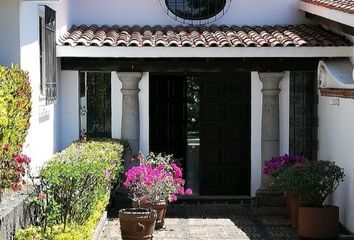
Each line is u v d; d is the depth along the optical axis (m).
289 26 12.30
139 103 11.84
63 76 11.72
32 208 6.61
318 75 11.30
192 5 12.59
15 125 6.84
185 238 9.41
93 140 11.30
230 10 12.57
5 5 8.07
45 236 6.06
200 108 12.12
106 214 10.35
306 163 9.80
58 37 10.91
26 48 8.39
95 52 10.80
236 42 10.88
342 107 10.09
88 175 7.10
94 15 12.53
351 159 9.55
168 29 12.20
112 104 11.88
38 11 9.13
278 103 11.70
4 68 6.96
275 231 9.94
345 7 9.91
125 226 8.49
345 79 10.12
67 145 11.78
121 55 10.82
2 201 6.18
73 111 11.79
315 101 11.81
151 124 12.06
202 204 11.88
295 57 10.97
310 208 9.34
